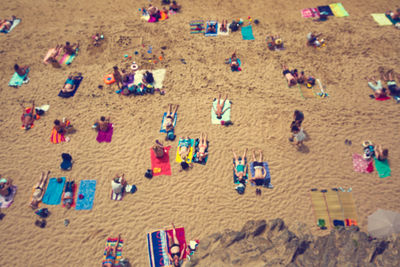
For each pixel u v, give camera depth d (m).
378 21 20.30
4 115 17.33
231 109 16.69
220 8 22.48
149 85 17.77
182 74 18.55
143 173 14.81
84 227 13.52
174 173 14.73
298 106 16.61
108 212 13.85
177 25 21.45
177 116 16.62
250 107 16.72
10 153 15.83
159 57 19.53
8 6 23.98
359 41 19.31
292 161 14.68
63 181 14.73
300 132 14.74
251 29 20.72
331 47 19.20
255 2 22.67
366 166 14.20
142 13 22.53
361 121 15.73
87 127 16.58
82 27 21.92
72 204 14.11
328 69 18.11
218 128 16.02
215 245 12.26
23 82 18.81
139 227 13.38
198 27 20.98
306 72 18.08
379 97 16.52
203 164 14.89
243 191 13.98
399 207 13.00
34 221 13.76
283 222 12.62
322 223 12.88
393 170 14.00
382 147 14.66
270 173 14.38
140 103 17.41
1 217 13.90
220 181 14.34
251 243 11.82
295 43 19.64
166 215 13.61
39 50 20.66
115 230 13.38
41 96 18.11
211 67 18.80
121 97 17.78
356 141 15.05
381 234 11.74
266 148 15.15
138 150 15.57
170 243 12.80
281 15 21.52
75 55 20.16
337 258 10.88
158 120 16.59
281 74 18.12
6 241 13.30
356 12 21.09
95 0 24.11
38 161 15.48
